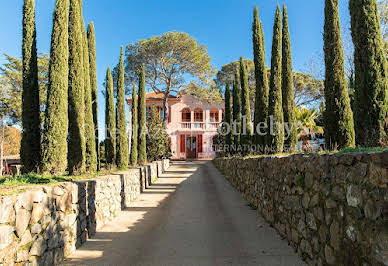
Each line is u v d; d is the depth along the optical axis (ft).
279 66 33.04
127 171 32.04
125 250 15.64
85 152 28.78
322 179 11.99
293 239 15.47
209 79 91.66
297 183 14.71
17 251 10.05
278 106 32.27
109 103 49.42
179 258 14.42
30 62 23.79
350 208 9.72
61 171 22.85
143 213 25.31
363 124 17.38
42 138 22.80
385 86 17.11
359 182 9.20
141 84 61.72
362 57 17.70
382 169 8.02
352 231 9.53
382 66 17.33
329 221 11.25
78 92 26.96
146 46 82.33
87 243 16.88
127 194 29.17
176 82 92.17
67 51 24.53
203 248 15.84
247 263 13.61
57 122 22.98
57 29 23.89
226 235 18.21
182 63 86.84
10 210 9.69
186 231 19.34
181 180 49.88
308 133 47.67
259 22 38.01
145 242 17.04
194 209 26.58
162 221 22.27
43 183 15.11
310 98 82.28
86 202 17.60
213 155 103.60
